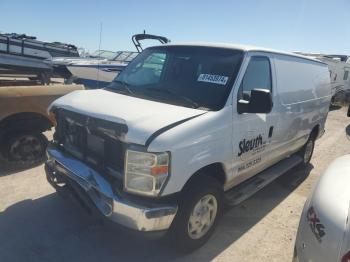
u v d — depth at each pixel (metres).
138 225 2.88
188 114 3.20
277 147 4.71
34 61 8.14
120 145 3.04
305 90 5.37
